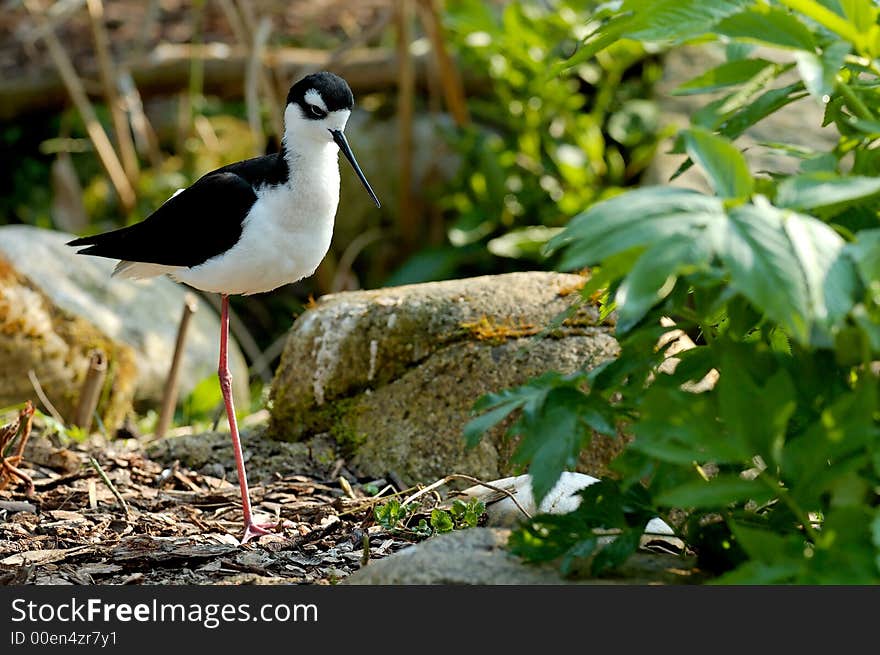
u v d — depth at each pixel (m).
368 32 15.19
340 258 16.84
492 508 7.68
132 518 8.22
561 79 15.91
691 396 5.19
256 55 14.12
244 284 8.42
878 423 5.30
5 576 7.06
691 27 5.75
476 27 15.56
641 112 15.67
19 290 11.14
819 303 4.62
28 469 9.08
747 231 4.74
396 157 16.88
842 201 5.41
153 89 16.89
